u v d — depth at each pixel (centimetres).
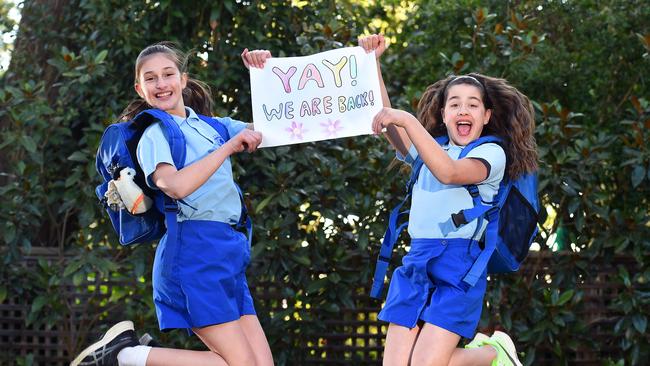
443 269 1209
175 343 1825
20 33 2159
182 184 1116
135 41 1975
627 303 1806
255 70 1292
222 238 1184
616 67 2067
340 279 1830
